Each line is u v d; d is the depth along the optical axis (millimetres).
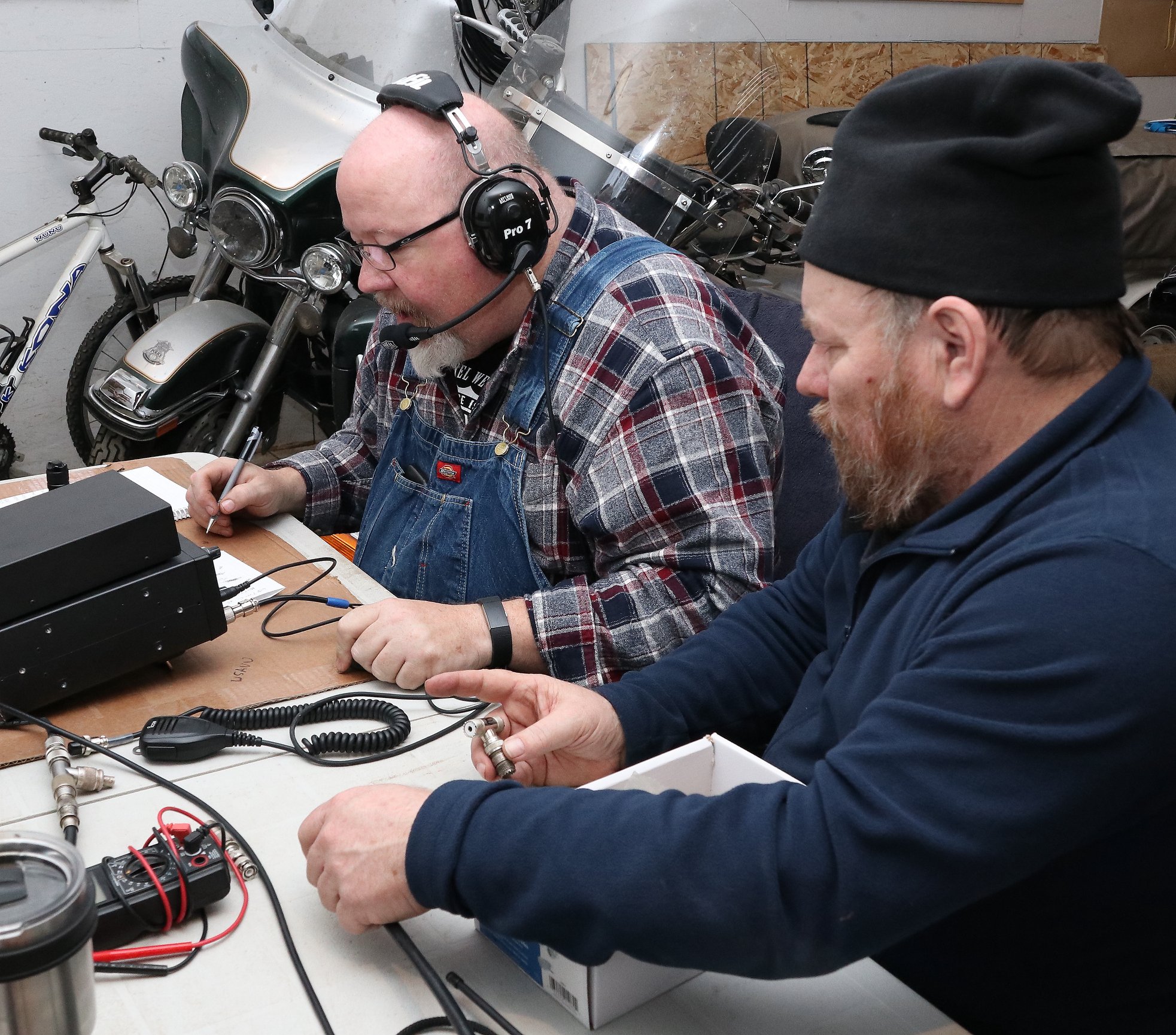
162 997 700
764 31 4289
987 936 761
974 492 722
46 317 3062
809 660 1060
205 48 2596
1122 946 726
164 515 1065
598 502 1268
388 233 1238
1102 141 631
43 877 590
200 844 781
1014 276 665
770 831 664
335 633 1209
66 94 3404
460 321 1264
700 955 662
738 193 2168
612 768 964
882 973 751
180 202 2654
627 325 1270
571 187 1417
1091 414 690
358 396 1649
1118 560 620
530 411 1298
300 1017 688
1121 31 5191
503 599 1274
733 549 1229
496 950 764
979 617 655
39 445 3621
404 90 1250
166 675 1110
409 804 761
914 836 627
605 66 2096
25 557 982
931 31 4727
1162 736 609
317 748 980
